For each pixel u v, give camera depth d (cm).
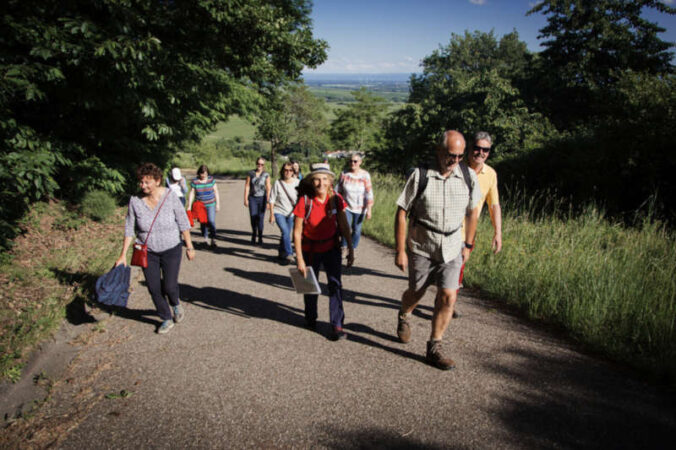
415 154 2536
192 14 976
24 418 267
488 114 1997
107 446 241
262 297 490
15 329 372
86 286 486
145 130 937
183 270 604
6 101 607
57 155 693
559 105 2398
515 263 515
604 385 294
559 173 1145
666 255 475
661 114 918
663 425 250
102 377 315
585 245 541
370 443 241
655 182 912
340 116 5978
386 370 321
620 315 374
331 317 368
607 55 2277
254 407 276
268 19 1260
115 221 873
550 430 248
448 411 269
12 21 615
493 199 393
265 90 1898
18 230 620
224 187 2458
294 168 629
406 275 579
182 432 252
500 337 374
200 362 336
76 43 676
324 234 370
